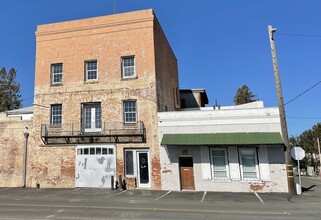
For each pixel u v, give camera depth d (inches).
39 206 536.7
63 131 935.7
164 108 1021.2
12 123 992.9
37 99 978.1
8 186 949.8
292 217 430.3
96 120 938.7
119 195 728.3
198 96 1477.6
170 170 853.2
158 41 1002.1
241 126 831.7
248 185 804.0
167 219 411.2
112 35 963.3
